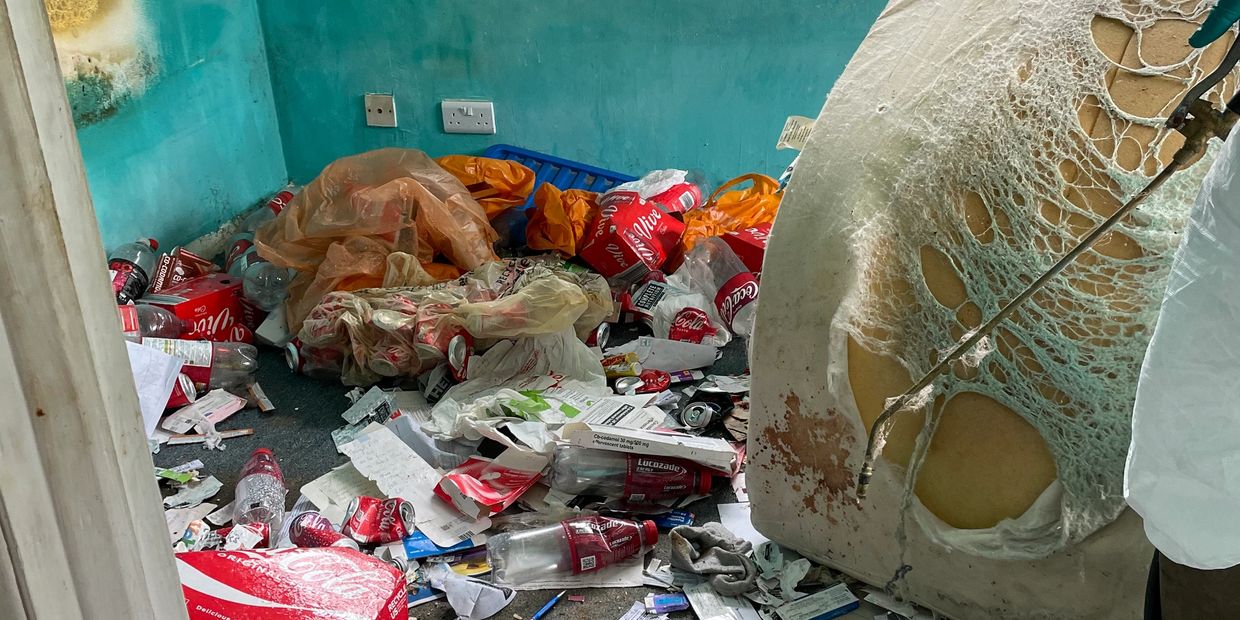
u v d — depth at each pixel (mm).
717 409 1998
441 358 2113
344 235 2336
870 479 1385
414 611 1506
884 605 1477
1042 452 1225
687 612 1498
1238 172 725
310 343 2180
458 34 2891
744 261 2418
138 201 2576
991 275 1223
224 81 2867
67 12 2252
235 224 2994
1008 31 1263
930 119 1291
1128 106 1140
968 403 1272
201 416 2045
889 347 1323
